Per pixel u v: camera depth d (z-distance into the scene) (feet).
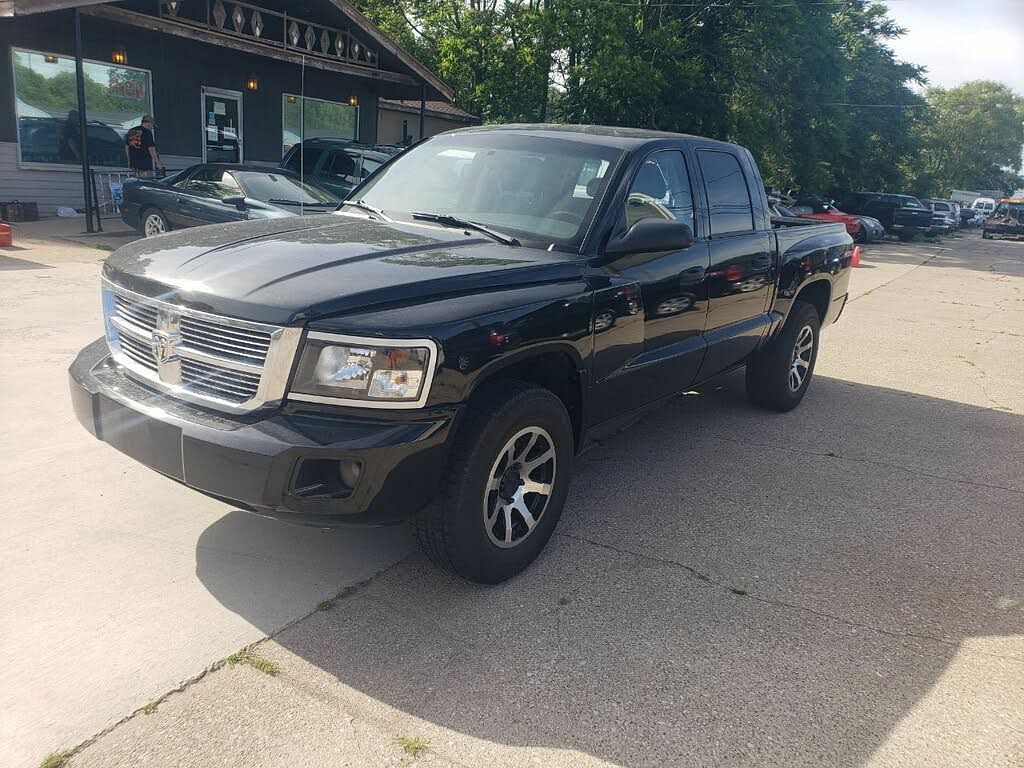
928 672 9.54
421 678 8.75
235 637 9.20
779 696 8.89
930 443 18.40
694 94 76.54
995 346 31.12
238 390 9.04
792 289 18.33
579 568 11.48
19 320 21.86
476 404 9.81
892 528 13.60
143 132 43.83
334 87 63.77
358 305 8.93
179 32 42.11
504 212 12.68
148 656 8.73
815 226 20.40
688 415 19.56
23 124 44.39
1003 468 16.96
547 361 11.25
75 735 7.52
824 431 18.83
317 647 9.15
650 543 12.44
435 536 9.86
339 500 8.73
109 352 10.96
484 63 80.02
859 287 49.01
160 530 11.53
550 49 75.66
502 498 10.58
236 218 32.86
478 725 8.11
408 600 10.28
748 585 11.34
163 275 9.79
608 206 12.30
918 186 190.29
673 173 14.16
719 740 8.13
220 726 7.80
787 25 78.38
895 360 27.50
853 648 9.95
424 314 9.11
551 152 13.39
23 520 11.48
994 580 11.96
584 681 8.91
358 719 8.06
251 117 57.41
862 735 8.36
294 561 11.02
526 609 10.28
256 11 47.01
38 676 8.27
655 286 12.87
